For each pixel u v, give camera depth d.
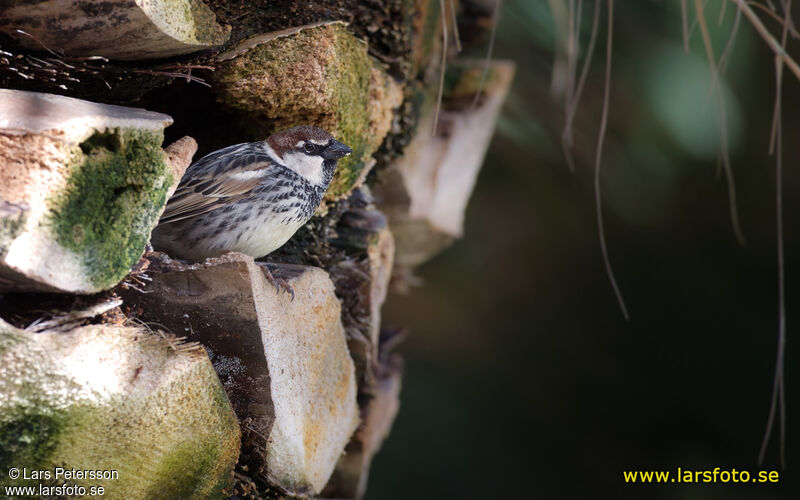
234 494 4.50
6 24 3.92
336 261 6.44
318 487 5.30
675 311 16.48
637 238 16.25
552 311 16.58
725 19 8.57
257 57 4.91
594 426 16.02
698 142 9.74
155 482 3.81
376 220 6.59
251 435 4.50
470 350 16.38
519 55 10.62
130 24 4.01
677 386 16.22
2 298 3.52
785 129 14.39
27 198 3.18
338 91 5.27
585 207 15.12
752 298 16.20
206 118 5.54
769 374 15.95
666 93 9.72
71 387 3.38
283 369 4.65
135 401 3.59
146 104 5.17
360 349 6.60
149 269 4.23
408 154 7.29
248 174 5.28
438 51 7.87
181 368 3.79
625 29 9.80
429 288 16.31
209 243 5.32
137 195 3.72
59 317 3.51
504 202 15.30
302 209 5.49
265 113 5.28
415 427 15.32
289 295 4.72
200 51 4.75
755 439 15.80
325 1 5.55
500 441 15.50
